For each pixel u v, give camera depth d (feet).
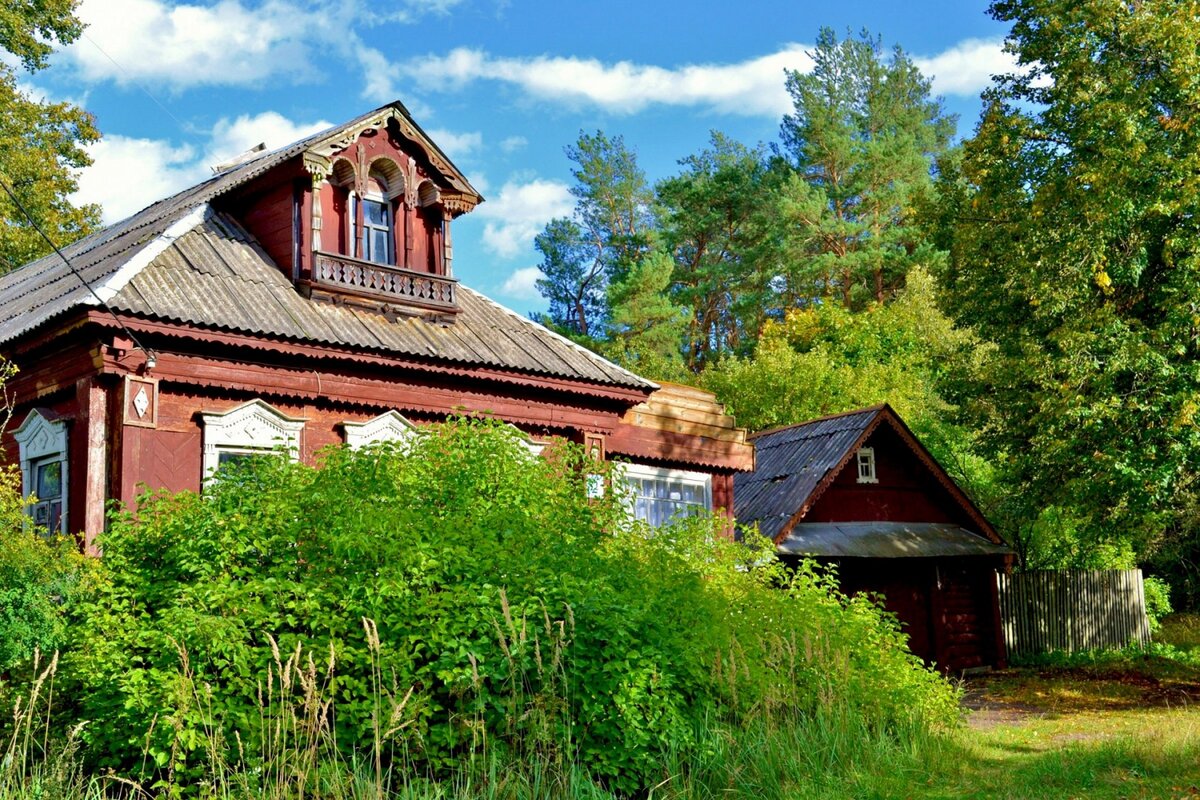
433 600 27.50
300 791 23.98
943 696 42.93
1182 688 69.00
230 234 54.39
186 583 28.53
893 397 122.72
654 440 64.95
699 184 168.66
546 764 26.81
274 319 48.32
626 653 28.89
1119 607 98.02
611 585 31.07
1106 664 84.89
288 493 29.78
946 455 104.88
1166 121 61.72
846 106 184.44
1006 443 72.38
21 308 52.75
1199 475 63.67
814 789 29.84
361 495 31.01
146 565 29.58
